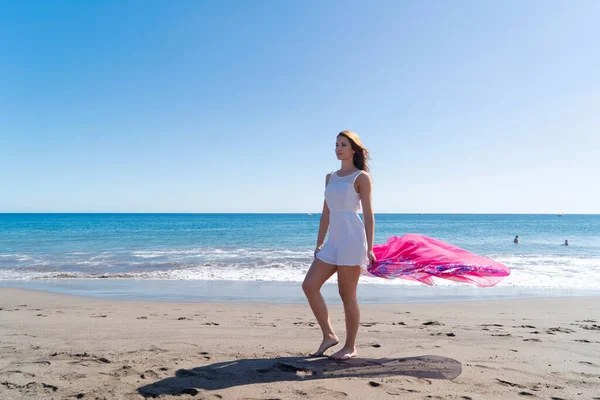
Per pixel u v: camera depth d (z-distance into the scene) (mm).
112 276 12156
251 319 6020
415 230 50125
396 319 6176
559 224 77438
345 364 3469
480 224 78000
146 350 3887
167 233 37688
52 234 34812
